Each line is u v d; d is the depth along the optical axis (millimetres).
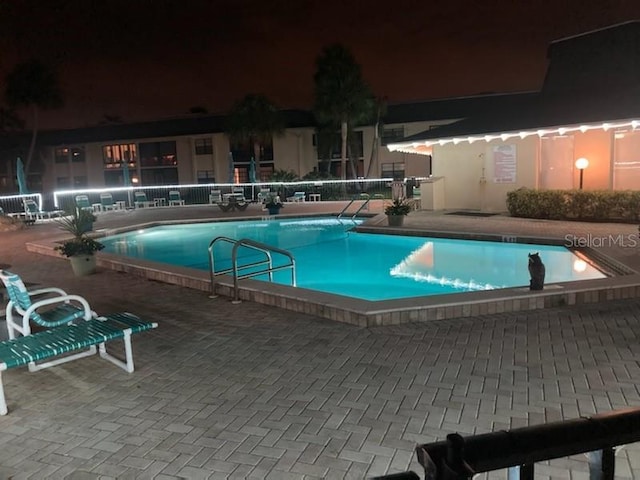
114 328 4398
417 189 25094
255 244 7113
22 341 4082
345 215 19047
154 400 3898
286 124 42250
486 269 10117
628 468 2742
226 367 4512
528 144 16453
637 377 3971
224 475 2871
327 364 4488
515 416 3428
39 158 46469
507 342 4867
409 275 10094
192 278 7707
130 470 2963
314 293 6406
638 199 13086
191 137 42875
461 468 895
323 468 2900
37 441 3346
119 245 14969
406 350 4762
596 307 5934
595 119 13477
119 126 47500
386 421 3422
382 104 38375
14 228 16891
